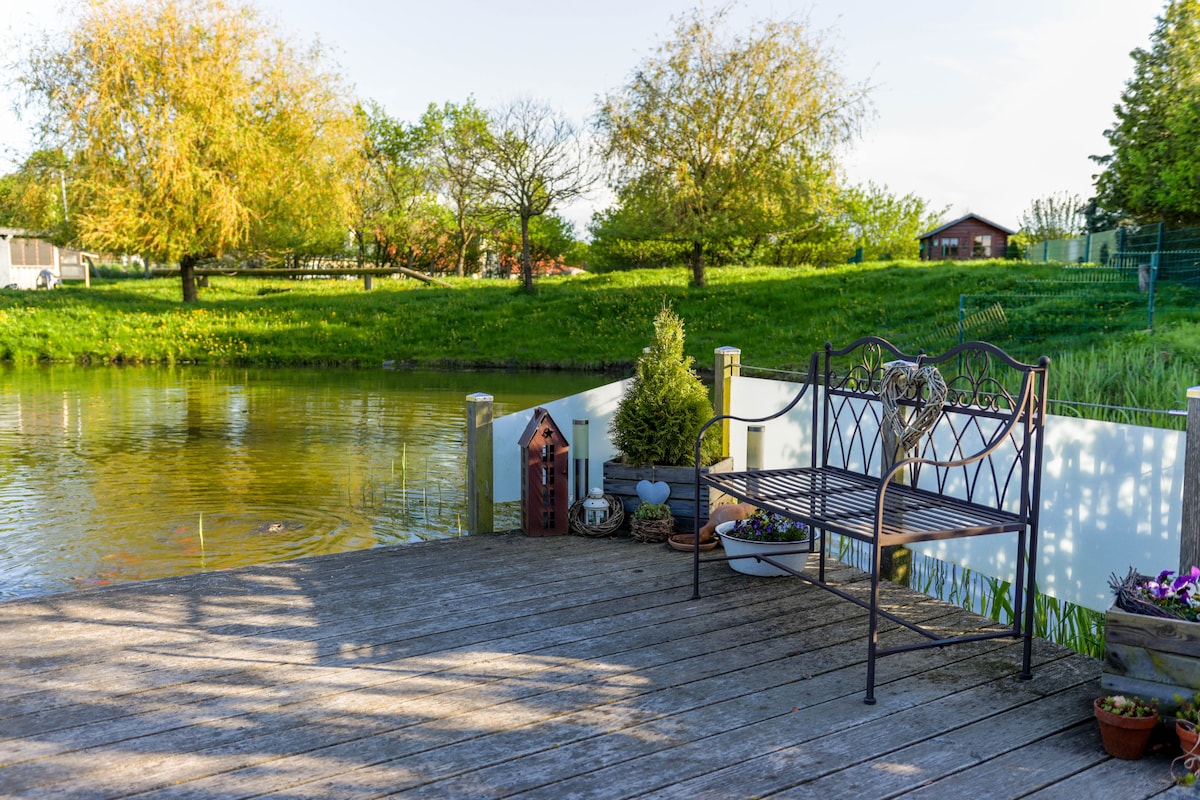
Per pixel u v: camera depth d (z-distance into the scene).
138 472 8.30
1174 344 11.96
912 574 4.55
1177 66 19.09
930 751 2.52
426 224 36.38
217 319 22.33
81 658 3.16
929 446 4.41
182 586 4.04
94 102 21.41
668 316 5.27
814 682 3.00
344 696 2.86
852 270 24.41
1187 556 2.96
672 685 2.96
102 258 37.59
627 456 5.29
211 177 22.02
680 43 21.36
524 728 2.64
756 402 5.38
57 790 2.27
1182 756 2.40
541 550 4.70
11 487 7.64
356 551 4.68
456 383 16.34
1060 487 3.73
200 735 2.58
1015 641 3.39
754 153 21.61
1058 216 37.34
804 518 3.14
